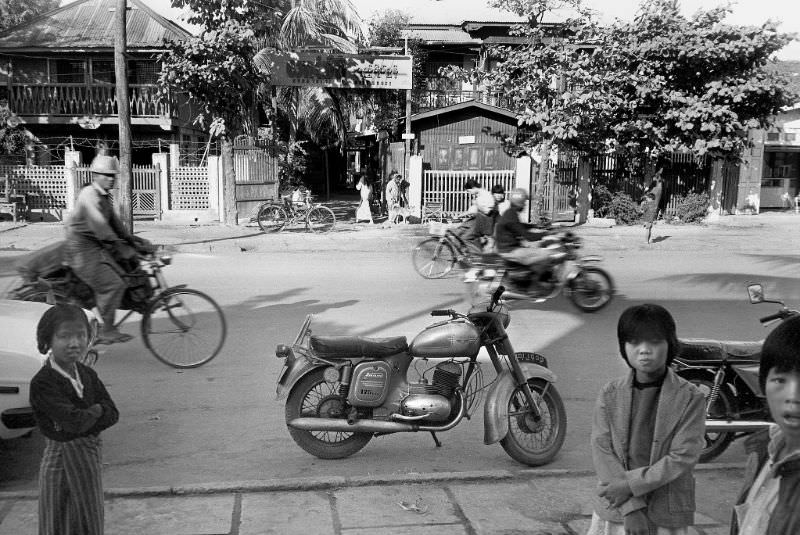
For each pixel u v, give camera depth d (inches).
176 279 485.4
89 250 267.1
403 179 949.2
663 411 108.0
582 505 169.5
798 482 76.2
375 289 454.6
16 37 1031.6
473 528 157.9
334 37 977.5
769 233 808.9
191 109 1128.2
